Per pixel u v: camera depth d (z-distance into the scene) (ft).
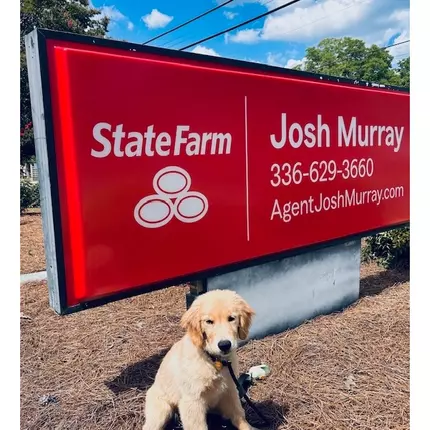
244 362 12.82
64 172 9.55
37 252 29.50
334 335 14.78
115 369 12.79
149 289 11.19
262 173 13.67
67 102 9.45
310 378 12.05
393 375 12.22
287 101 14.15
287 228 14.65
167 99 11.09
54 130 9.30
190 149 11.72
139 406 10.85
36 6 48.37
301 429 9.94
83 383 12.03
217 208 12.55
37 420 10.32
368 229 17.84
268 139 13.73
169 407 9.31
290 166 14.51
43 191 9.65
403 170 19.33
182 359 9.04
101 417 10.44
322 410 10.62
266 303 14.66
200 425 8.85
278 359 13.03
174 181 11.45
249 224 13.46
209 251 12.46
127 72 10.30
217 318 8.61
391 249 23.54
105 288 10.40
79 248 9.92
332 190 16.16
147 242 11.08
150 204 11.03
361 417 10.39
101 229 10.23
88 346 14.37
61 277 9.68
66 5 52.80
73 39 9.48
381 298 18.65
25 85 42.65
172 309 17.88
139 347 14.21
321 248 15.90
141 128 10.66
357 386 11.68
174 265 11.68
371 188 17.84
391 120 18.39
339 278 17.29
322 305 16.71
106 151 10.14
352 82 16.40
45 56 9.05
